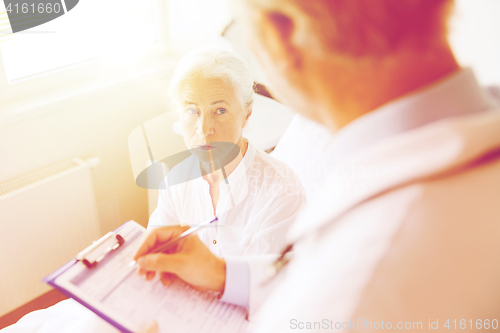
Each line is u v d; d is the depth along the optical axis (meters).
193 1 1.49
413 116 0.26
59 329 0.87
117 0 1.54
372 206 0.26
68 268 0.60
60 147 1.44
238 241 0.97
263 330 0.31
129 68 1.62
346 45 0.26
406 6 0.25
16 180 1.33
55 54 1.44
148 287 0.60
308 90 0.29
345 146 0.29
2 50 1.29
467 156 0.24
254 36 0.29
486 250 0.24
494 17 0.67
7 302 1.38
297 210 0.92
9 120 1.25
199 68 0.88
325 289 0.25
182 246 0.64
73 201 1.42
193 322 0.57
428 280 0.23
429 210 0.24
